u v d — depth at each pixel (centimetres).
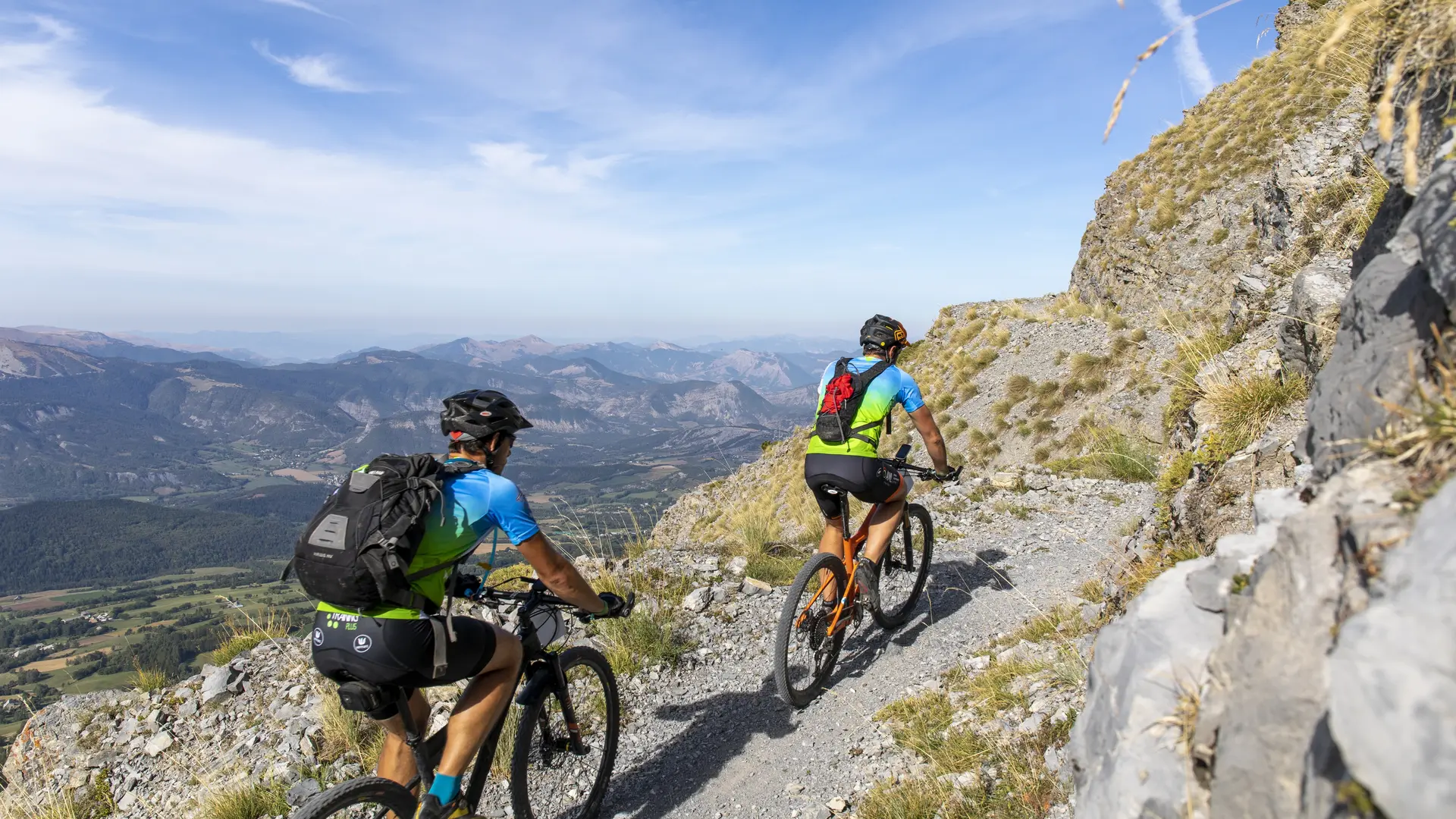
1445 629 114
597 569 777
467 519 302
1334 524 166
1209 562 236
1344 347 243
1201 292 2125
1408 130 188
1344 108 1163
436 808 310
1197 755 182
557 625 389
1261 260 1058
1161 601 234
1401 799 105
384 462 307
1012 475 1184
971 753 410
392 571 282
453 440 321
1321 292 445
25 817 512
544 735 410
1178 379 727
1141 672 213
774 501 2467
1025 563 796
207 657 680
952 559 838
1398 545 144
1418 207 225
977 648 578
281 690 596
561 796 436
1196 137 2611
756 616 706
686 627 685
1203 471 440
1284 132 2186
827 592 538
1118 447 1302
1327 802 127
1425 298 201
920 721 470
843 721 511
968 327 2864
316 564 288
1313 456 234
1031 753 378
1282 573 175
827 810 414
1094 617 512
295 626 707
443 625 303
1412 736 107
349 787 301
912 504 654
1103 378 2073
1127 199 2759
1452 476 150
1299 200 1128
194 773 519
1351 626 129
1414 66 259
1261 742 157
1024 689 452
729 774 472
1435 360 188
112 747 562
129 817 500
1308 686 152
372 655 292
